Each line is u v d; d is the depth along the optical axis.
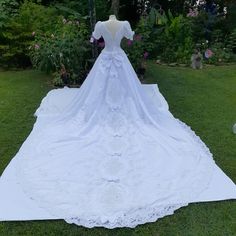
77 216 2.63
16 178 3.08
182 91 5.32
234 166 3.36
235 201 2.84
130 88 3.94
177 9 8.64
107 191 2.90
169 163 3.29
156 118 4.08
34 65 6.02
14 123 4.24
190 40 7.11
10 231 2.53
